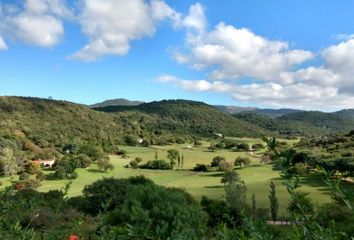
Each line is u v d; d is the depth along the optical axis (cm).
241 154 10925
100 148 9438
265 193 5122
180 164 9581
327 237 149
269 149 160
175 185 6694
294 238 152
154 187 1570
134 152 11350
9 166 5694
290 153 158
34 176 6269
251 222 180
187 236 192
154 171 8594
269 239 166
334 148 7156
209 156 10775
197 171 8638
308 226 153
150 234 182
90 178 6800
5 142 7531
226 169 8006
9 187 272
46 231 245
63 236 241
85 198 2591
